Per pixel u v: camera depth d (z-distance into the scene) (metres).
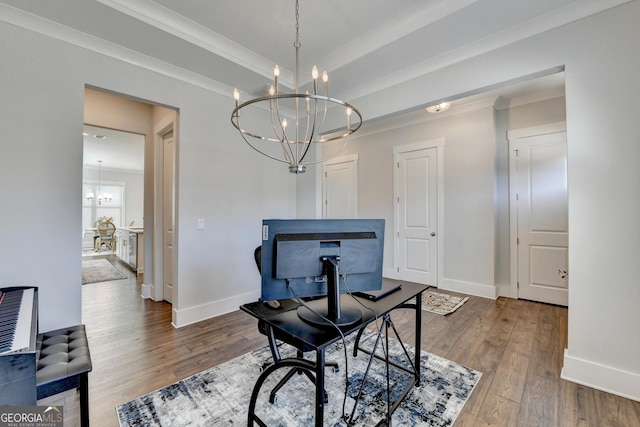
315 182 3.81
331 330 1.27
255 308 1.55
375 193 5.05
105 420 1.61
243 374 2.07
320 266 1.33
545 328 2.87
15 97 2.00
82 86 2.28
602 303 1.86
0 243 1.94
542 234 3.67
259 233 3.63
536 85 3.40
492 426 1.57
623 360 1.80
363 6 2.11
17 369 1.07
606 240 1.84
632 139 1.76
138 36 2.29
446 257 4.24
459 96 2.54
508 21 2.10
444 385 1.93
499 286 3.96
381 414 1.66
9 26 1.98
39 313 2.06
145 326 2.95
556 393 1.84
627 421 1.60
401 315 3.25
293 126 3.99
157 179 3.80
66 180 2.19
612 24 1.82
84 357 1.41
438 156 4.31
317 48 2.64
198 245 3.06
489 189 3.85
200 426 1.57
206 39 2.45
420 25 2.17
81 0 1.90
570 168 1.94
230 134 3.32
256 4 2.09
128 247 6.28
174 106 2.85
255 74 2.92
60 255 2.15
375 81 3.02
